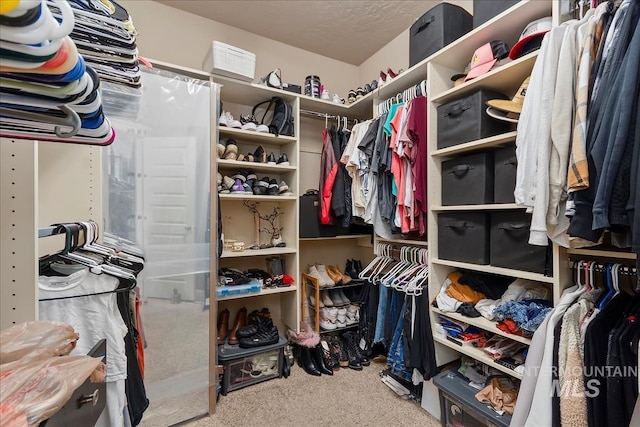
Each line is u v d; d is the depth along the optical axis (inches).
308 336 84.1
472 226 59.2
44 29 13.0
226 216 91.0
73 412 20.7
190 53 84.5
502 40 58.3
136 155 58.2
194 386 62.9
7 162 27.5
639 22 31.0
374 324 80.4
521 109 48.4
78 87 17.7
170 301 61.1
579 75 37.0
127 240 56.9
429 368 62.7
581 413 36.8
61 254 37.9
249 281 82.1
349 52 105.5
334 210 85.8
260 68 95.4
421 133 66.7
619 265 41.9
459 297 62.3
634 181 29.4
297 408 66.1
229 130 77.0
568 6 45.1
